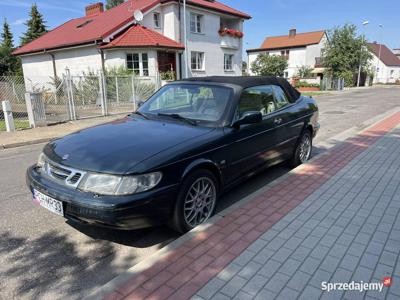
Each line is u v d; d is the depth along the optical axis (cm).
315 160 600
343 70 4275
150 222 314
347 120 1235
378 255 296
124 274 272
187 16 2430
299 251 303
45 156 360
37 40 2838
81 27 2564
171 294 249
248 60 5638
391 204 406
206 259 292
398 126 978
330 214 378
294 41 5225
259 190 453
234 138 404
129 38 2081
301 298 244
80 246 343
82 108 1645
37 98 1192
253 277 268
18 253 330
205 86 466
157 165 312
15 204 452
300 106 584
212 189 382
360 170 543
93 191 301
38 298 266
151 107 489
